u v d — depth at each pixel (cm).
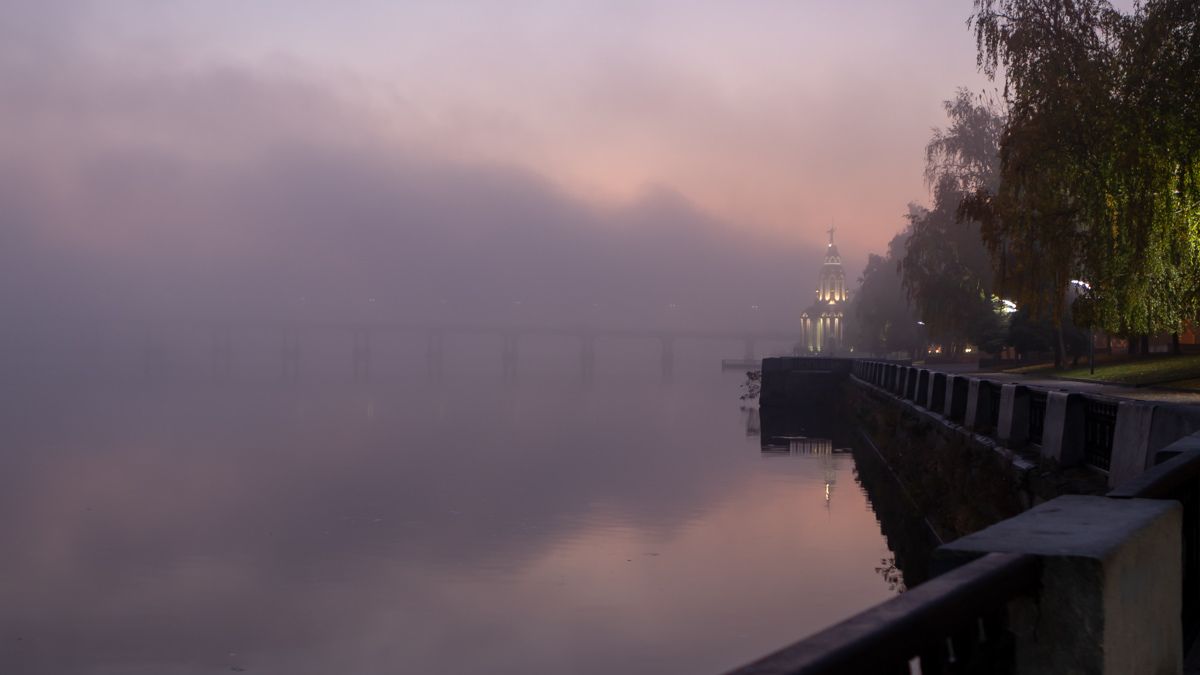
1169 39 3206
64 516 4247
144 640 2348
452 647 2139
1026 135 3431
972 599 273
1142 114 3188
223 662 2155
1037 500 1612
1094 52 3478
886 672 226
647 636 2080
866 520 3206
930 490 2550
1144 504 407
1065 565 313
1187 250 3272
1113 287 3416
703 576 2547
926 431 2992
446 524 3659
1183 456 662
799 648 206
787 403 8988
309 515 4053
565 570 2747
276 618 2480
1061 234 3544
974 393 2362
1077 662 312
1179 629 416
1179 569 420
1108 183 3262
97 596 2798
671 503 3769
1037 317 3844
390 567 2964
